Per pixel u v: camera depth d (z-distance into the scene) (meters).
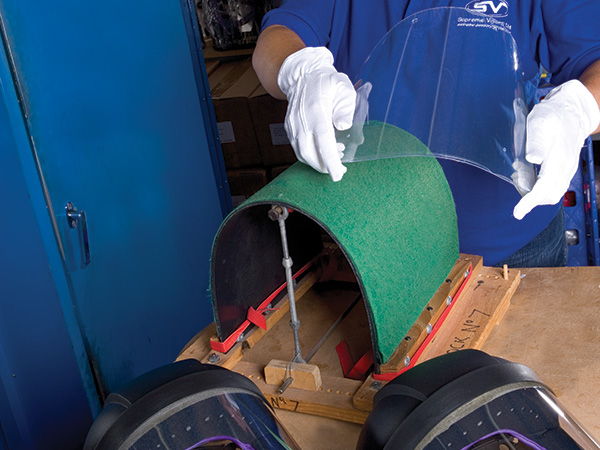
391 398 0.60
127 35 1.60
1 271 1.38
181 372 0.64
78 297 1.46
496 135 0.85
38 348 1.46
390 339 0.82
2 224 1.32
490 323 0.96
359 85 0.97
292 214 1.05
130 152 1.65
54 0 1.36
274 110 2.09
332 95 0.87
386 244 0.84
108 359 1.58
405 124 0.87
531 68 1.18
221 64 2.33
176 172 1.85
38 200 1.33
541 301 1.03
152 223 1.76
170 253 1.85
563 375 0.84
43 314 1.43
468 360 0.61
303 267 1.14
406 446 0.54
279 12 1.27
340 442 0.78
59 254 1.39
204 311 2.06
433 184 1.01
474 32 0.96
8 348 1.45
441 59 0.94
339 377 0.89
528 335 0.94
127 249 1.66
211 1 2.23
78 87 1.44
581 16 1.07
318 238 1.17
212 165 2.06
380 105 0.91
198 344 0.99
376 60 1.00
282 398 0.84
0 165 1.29
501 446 0.53
